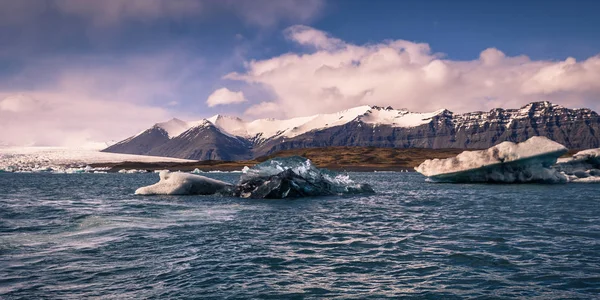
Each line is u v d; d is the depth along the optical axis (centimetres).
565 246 1391
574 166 6316
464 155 5700
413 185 5981
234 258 1221
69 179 8844
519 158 5112
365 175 12712
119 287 926
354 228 1828
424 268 1114
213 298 860
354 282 985
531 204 2909
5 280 966
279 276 1034
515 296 883
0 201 3158
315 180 3794
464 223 1975
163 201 3042
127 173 15800
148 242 1433
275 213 2378
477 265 1143
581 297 876
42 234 1559
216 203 2922
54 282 955
